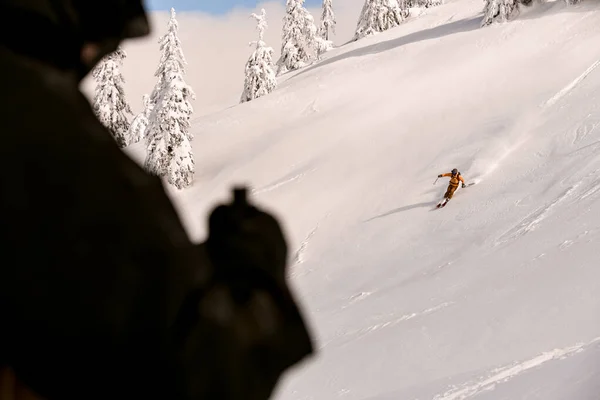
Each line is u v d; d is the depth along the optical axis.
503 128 24.41
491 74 30.39
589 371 4.26
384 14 51.69
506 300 8.52
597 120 22.05
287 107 37.41
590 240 10.58
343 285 17.45
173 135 30.48
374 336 9.14
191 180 30.88
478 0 46.88
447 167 23.36
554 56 29.61
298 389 7.70
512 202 18.64
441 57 35.41
